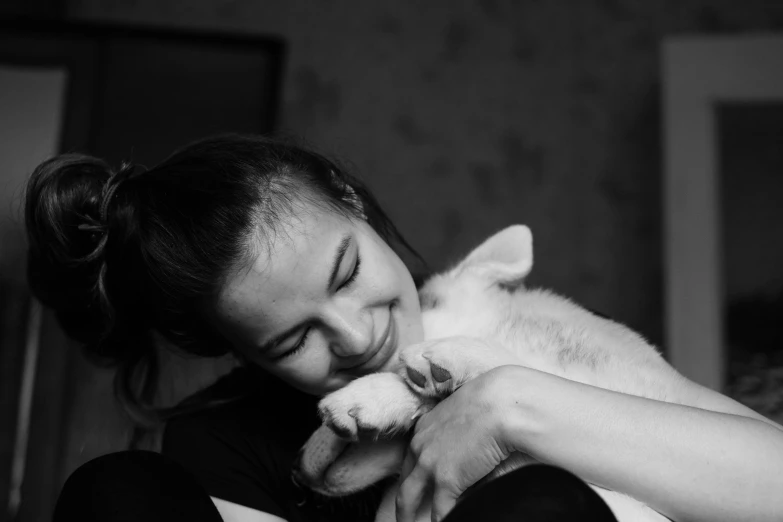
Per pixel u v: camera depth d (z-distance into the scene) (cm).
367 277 120
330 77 370
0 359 268
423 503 117
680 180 299
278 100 308
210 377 174
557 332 134
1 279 270
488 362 117
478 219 358
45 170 138
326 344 121
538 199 358
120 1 366
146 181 132
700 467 100
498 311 140
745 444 101
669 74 308
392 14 374
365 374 126
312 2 373
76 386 271
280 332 119
